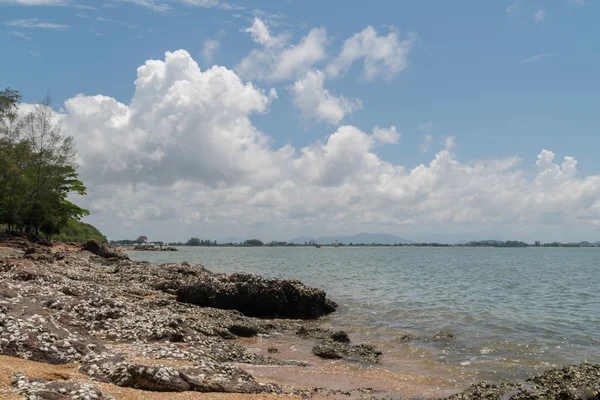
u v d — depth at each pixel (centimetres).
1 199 7650
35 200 7806
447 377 1978
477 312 3806
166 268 5112
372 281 6794
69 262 4888
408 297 4828
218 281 3750
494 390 1545
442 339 2719
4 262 3675
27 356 1348
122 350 1711
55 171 7800
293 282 3791
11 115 7725
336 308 3925
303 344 2603
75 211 10600
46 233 10212
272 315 3622
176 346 1927
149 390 1257
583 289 6022
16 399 934
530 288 6103
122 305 2319
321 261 13850
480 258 18312
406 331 2984
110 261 7019
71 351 1443
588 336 2825
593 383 1455
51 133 7781
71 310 2138
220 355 2048
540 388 1505
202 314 3088
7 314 1541
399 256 19962
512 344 2605
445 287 6053
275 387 1556
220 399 1266
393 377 1961
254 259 14488
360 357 2283
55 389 1034
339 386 1770
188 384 1335
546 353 2406
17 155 7581
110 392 1163
